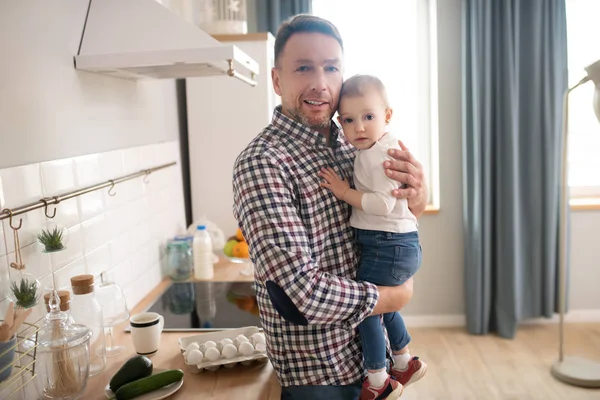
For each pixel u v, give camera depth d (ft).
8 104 4.29
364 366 4.51
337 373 4.35
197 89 9.70
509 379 10.17
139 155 7.26
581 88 12.73
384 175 4.47
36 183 4.61
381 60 12.65
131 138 7.04
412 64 12.67
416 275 12.70
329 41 4.28
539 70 11.54
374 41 12.59
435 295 12.74
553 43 11.43
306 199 4.23
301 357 4.30
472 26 11.38
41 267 4.71
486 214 11.85
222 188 9.91
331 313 3.93
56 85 5.03
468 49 11.59
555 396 9.54
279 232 3.90
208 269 7.98
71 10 5.35
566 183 10.93
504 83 11.55
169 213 8.71
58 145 5.05
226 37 9.55
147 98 7.76
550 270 12.13
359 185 4.57
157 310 6.74
